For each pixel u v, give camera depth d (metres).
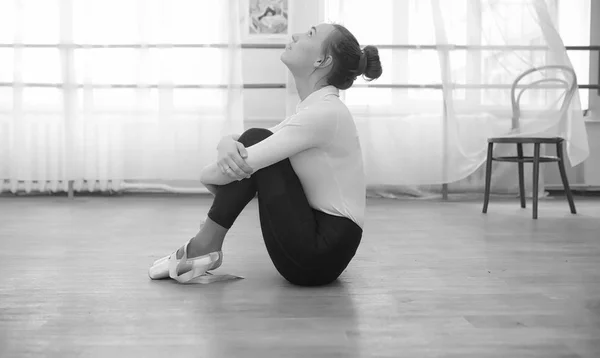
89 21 3.61
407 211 3.14
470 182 3.84
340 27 1.46
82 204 3.34
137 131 3.65
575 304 1.33
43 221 2.67
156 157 3.66
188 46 3.64
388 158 3.71
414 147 3.70
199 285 1.48
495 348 1.04
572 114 3.33
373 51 1.50
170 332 1.11
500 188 3.84
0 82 3.64
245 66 3.87
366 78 1.52
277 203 1.39
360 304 1.31
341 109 1.43
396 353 1.01
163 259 1.55
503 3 3.61
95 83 3.64
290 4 3.82
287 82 3.78
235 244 2.10
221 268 1.69
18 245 2.07
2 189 3.75
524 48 3.60
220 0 3.64
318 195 1.44
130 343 1.05
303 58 1.45
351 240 1.44
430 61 3.69
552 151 3.96
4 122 3.66
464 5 3.65
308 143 1.37
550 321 1.20
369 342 1.06
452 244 2.13
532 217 2.89
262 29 3.85
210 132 3.66
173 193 3.86
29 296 1.37
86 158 3.64
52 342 1.05
